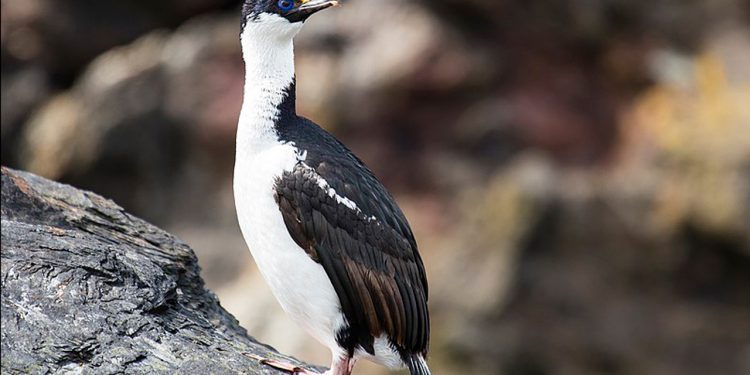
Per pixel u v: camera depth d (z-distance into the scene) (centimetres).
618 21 1827
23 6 1914
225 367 686
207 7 1969
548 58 1830
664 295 1761
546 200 1723
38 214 768
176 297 746
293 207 684
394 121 1800
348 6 1844
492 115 1794
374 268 702
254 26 702
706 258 1745
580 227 1733
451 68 1783
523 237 1722
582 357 1742
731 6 1862
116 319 684
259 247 704
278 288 711
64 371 655
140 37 1969
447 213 1770
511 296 1717
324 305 701
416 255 735
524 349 1720
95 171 1892
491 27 1819
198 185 1888
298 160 690
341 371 721
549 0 1786
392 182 1794
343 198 693
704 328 1752
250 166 694
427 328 743
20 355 655
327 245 688
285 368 710
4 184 773
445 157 1797
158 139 1888
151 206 1894
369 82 1781
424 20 1806
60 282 691
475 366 1709
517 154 1792
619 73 1842
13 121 1931
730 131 1733
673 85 1828
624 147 1806
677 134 1761
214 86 1889
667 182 1747
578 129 1817
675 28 1852
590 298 1736
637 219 1739
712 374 1750
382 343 724
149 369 667
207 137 1880
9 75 1947
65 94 1956
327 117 1784
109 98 1889
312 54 1820
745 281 1745
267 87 702
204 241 1848
